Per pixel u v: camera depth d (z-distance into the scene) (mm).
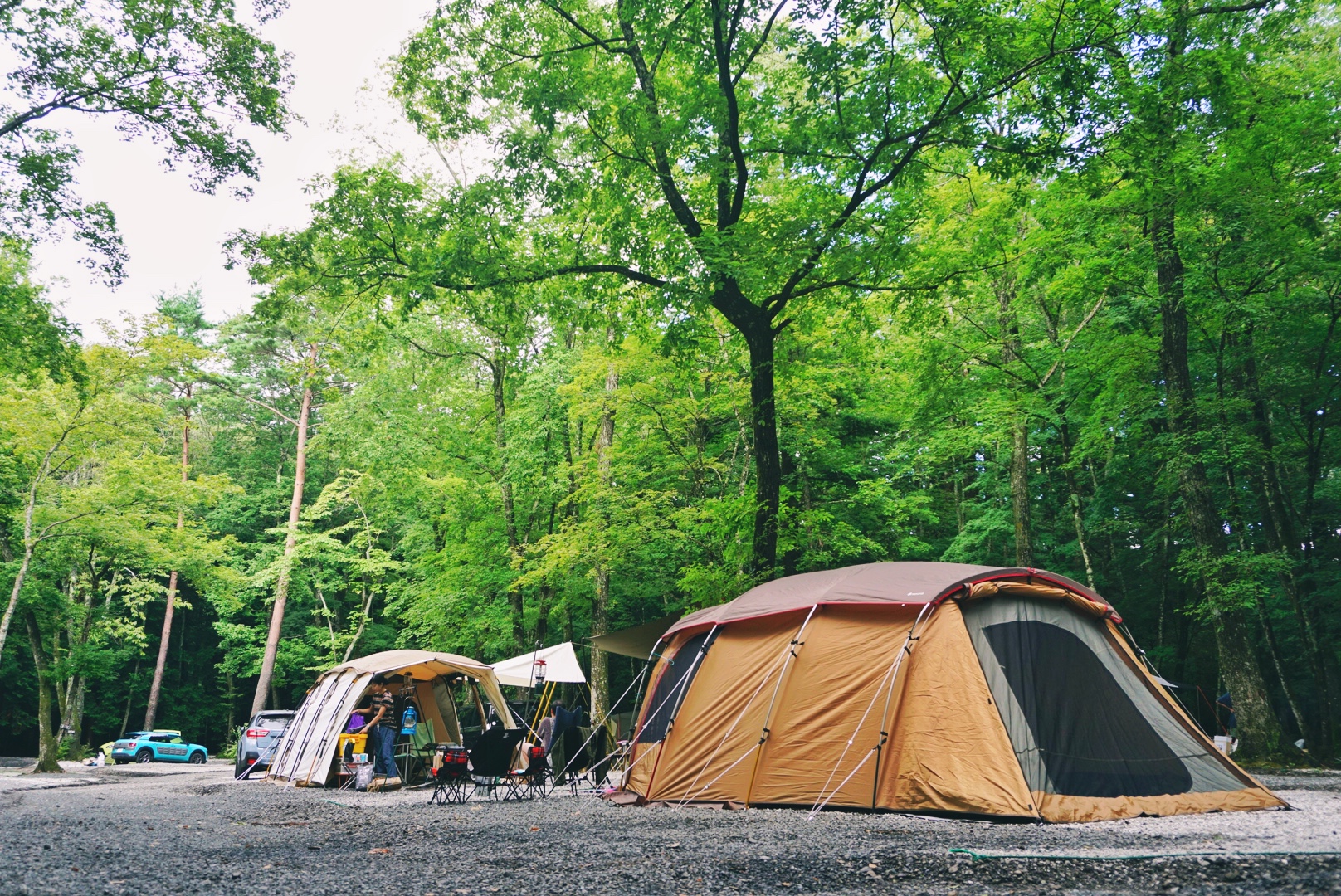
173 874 4723
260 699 29953
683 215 15461
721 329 20797
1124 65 12172
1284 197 15328
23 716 36844
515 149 14734
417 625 28016
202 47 13555
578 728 14016
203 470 40312
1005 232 17078
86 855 5465
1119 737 7992
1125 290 18906
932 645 8406
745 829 6895
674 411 21219
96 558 26188
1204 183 15594
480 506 26812
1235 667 15508
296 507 32562
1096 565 28125
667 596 27891
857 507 24250
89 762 27078
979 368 22109
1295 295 17812
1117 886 4176
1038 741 7742
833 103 13953
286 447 41938
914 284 14914
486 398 27969
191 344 22891
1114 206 16234
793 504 18359
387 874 4855
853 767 8281
